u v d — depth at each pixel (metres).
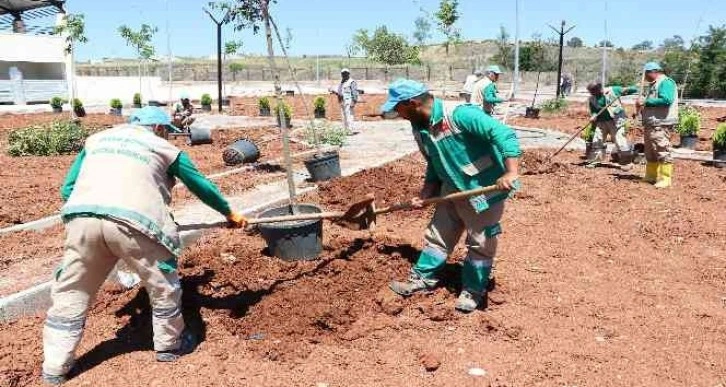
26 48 28.16
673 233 6.39
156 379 3.62
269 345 3.96
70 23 19.89
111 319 4.42
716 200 7.82
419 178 8.65
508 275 5.18
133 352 3.95
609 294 4.82
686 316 4.43
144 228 3.43
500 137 3.92
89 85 33.69
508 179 3.93
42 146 12.04
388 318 4.36
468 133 4.09
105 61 102.00
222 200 3.93
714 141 10.32
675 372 3.66
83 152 3.69
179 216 6.75
